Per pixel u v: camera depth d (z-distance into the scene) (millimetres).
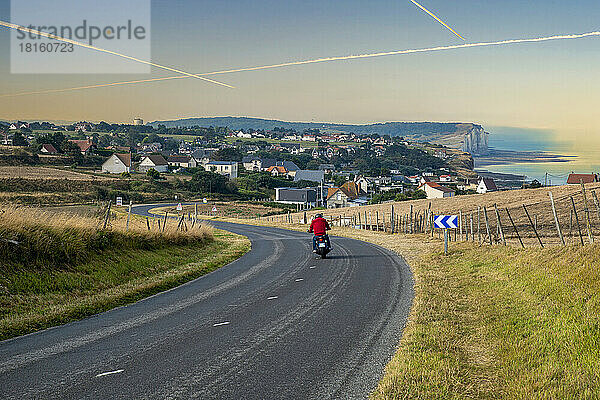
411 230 37969
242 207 97562
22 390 6219
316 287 13922
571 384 6199
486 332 8828
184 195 105750
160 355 7715
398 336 8695
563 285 11125
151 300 12320
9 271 11750
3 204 15508
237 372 6934
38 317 9875
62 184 89188
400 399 5926
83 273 13672
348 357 7594
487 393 6164
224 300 12234
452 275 15242
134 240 18875
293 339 8625
